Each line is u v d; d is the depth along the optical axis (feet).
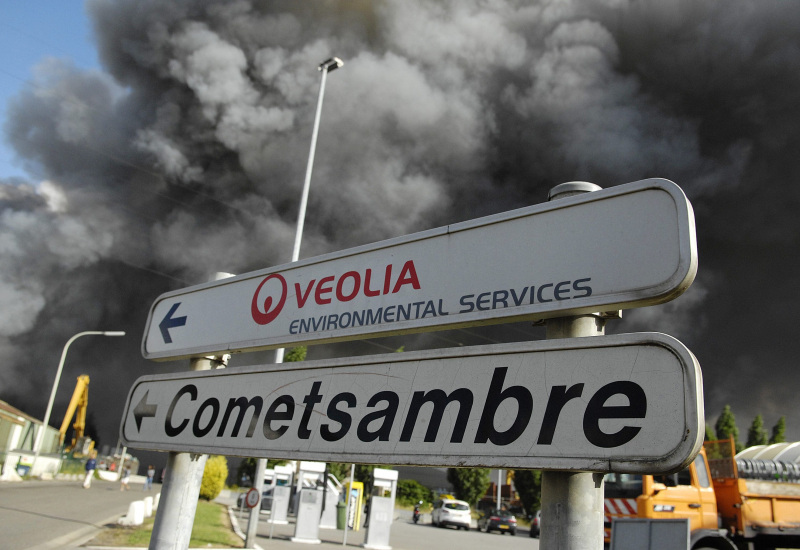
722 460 29.30
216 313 11.25
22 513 51.29
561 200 7.30
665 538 23.73
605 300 6.57
